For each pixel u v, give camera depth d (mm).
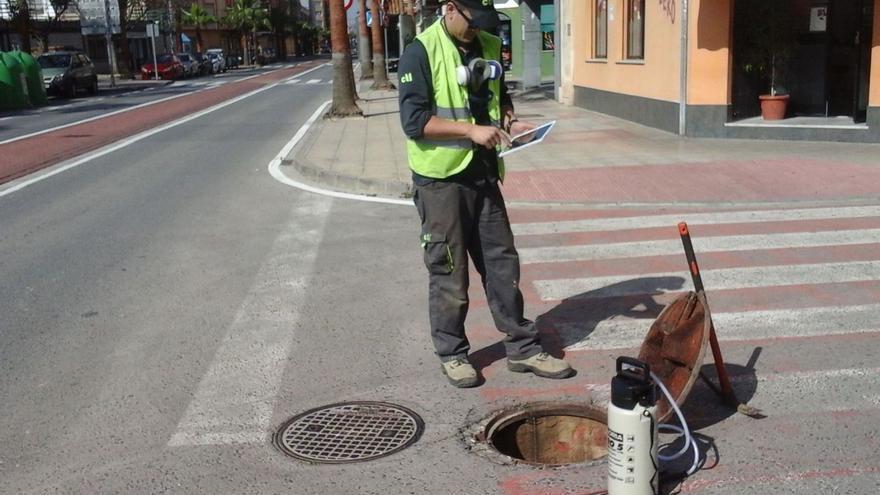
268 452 4152
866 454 3898
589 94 19719
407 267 7320
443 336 4836
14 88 28703
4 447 4289
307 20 167750
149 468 4027
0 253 8312
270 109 25406
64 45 61375
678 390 4098
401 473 3900
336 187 11547
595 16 19453
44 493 3840
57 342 5762
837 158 11633
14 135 19688
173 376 5117
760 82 14203
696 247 7621
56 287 7074
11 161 14953
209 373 5148
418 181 4645
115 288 6992
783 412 4344
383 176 11438
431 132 4445
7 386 5043
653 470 3400
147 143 17219
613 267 7086
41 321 6215
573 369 4949
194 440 4301
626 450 3354
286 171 13031
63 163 14625
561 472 3863
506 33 35188
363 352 5402
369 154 13867
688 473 3783
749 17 13797
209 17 81625
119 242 8625
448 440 4203
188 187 11836
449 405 4590
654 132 15117
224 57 67625
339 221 9289
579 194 10102
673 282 6586
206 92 35625
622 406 3359
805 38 14023
